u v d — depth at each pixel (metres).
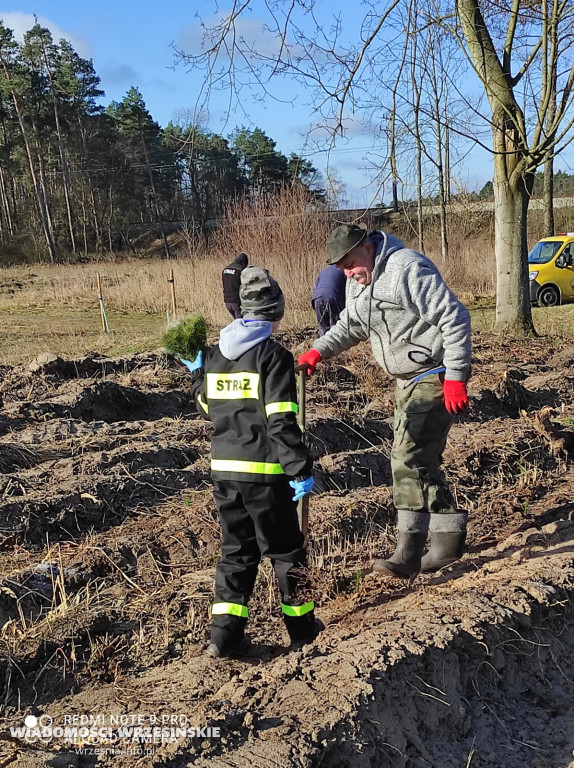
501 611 3.98
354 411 8.09
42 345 14.90
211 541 4.96
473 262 25.20
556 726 3.58
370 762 3.06
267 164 50.06
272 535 3.60
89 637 3.83
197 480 5.97
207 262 24.00
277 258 20.14
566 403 9.23
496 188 14.22
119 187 68.25
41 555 4.72
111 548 4.74
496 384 8.89
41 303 25.22
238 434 3.53
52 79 58.56
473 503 5.82
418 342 4.15
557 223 41.09
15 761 2.89
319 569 4.54
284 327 15.15
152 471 5.86
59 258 58.94
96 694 3.47
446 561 4.51
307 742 2.97
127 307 23.36
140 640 3.88
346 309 4.27
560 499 5.89
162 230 60.84
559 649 4.09
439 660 3.58
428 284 4.00
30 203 66.19
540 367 11.19
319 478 6.05
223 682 3.52
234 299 8.55
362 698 3.20
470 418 8.04
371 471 6.46
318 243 20.36
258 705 3.22
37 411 7.68
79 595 4.22
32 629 3.82
